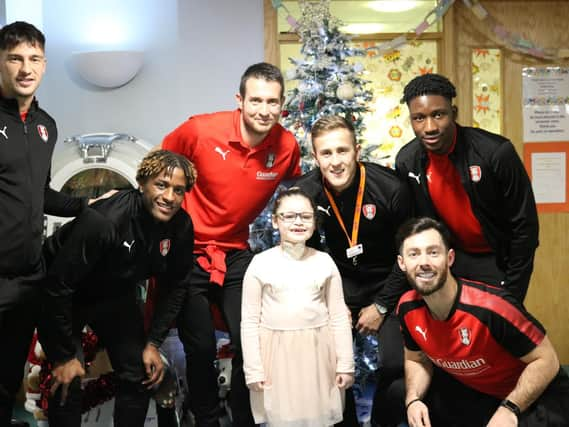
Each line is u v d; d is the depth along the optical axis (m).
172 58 3.92
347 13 4.12
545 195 4.22
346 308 2.49
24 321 2.36
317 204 2.59
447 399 2.44
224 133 2.63
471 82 4.14
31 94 2.23
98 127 3.93
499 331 2.15
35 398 2.76
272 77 2.53
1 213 2.17
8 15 3.51
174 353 3.55
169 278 2.53
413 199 2.67
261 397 2.40
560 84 4.18
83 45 3.91
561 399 2.19
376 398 2.64
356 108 3.24
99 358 2.79
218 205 2.66
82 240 2.24
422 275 2.15
